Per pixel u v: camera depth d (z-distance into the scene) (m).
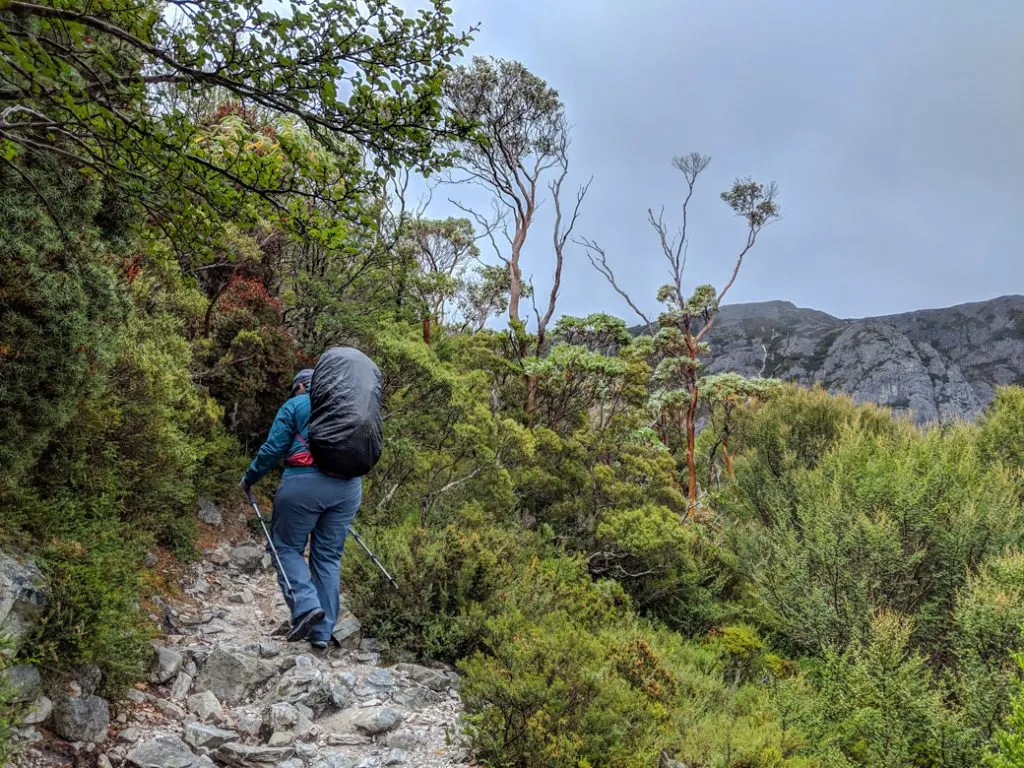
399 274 9.99
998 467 12.32
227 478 7.02
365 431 4.84
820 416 16.61
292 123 6.57
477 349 11.88
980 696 7.37
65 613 3.63
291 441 4.96
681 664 8.04
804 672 8.82
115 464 5.18
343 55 3.29
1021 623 7.65
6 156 3.37
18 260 3.71
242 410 7.61
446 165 3.68
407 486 8.74
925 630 9.67
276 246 8.73
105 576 4.17
